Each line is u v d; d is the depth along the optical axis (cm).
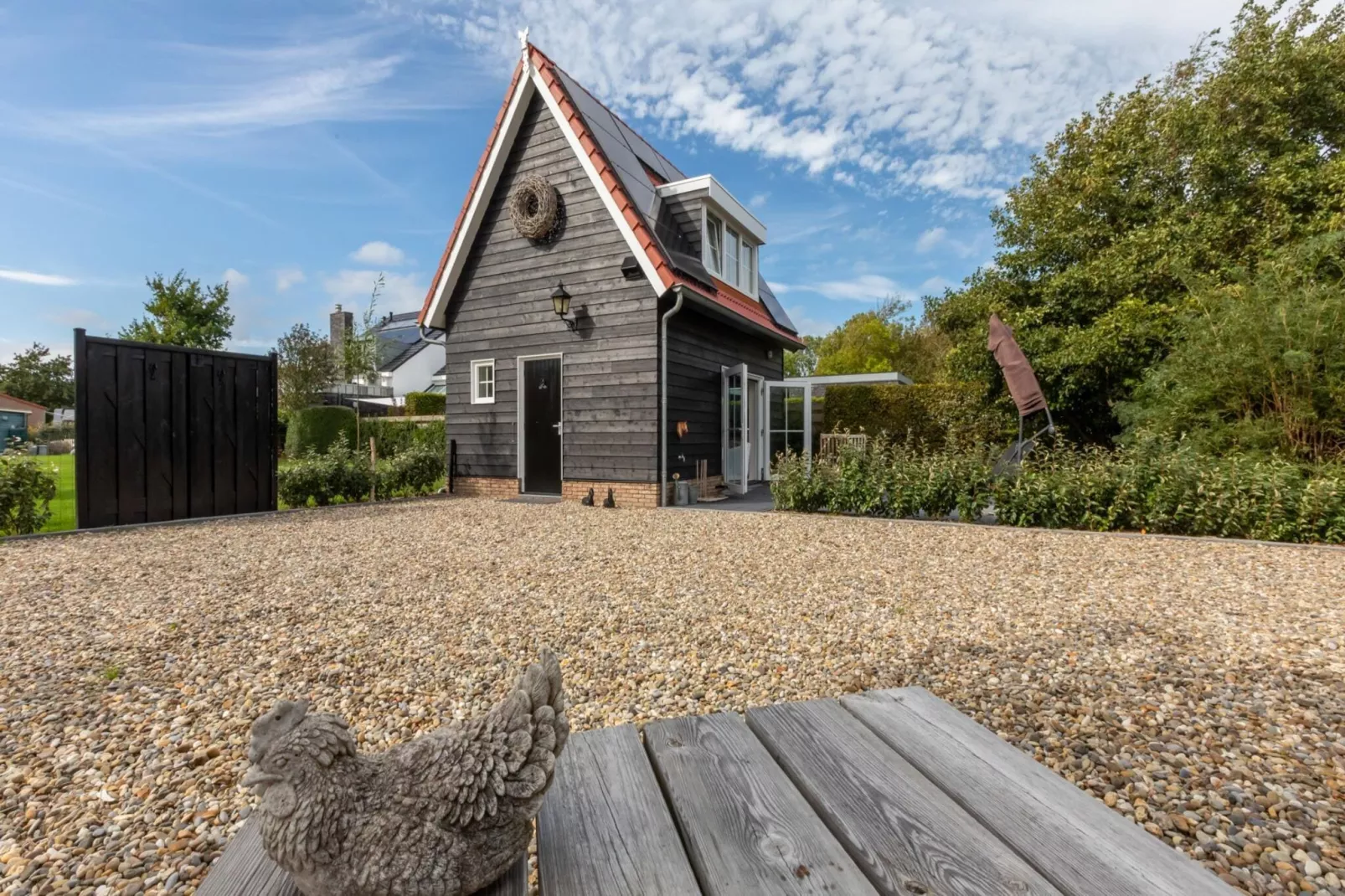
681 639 322
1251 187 1039
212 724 236
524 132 952
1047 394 1099
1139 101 1147
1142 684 256
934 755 118
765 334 1144
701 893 81
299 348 2117
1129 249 1060
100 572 474
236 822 176
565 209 916
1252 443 694
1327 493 560
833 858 87
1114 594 401
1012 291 1200
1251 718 224
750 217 1126
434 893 81
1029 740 209
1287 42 1048
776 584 431
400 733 230
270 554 541
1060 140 1221
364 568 485
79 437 641
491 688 265
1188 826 163
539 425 966
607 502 855
